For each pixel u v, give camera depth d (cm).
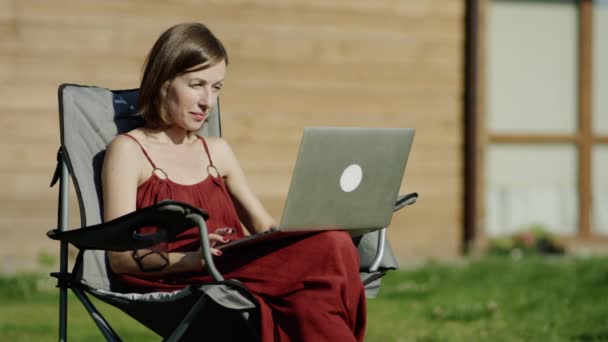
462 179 1002
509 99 1080
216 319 356
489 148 1069
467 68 998
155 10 888
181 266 369
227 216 404
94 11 870
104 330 363
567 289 762
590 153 1101
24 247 852
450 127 995
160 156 398
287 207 345
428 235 990
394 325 629
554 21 1091
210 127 443
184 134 409
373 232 400
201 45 388
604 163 1111
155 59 392
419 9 981
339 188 356
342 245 351
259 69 927
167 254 370
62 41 862
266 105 930
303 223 351
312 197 348
